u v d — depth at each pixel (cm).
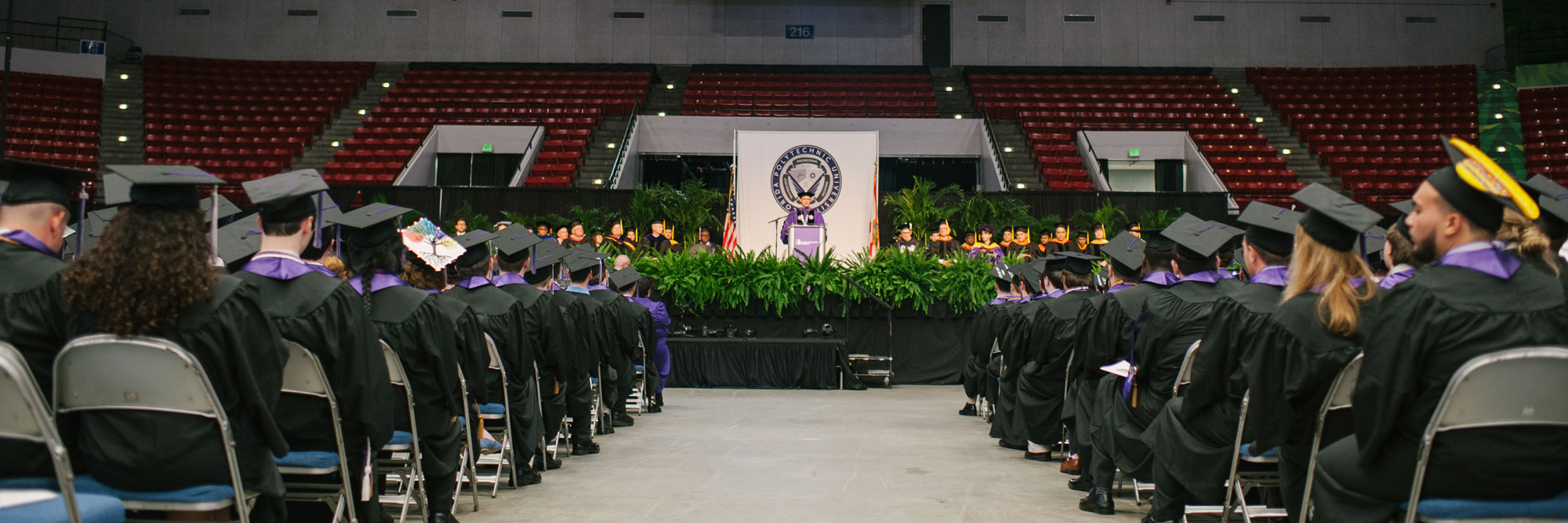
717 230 1717
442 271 420
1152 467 395
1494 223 217
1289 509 295
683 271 1116
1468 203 216
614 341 681
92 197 827
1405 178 2080
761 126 2205
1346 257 281
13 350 190
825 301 1127
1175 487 356
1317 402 282
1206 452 331
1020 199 1697
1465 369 201
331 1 2588
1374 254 477
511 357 466
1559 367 197
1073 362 471
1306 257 285
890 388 1091
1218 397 318
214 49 2528
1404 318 218
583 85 2458
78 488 229
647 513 426
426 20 2594
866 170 1797
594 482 504
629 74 2514
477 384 401
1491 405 204
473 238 468
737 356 1088
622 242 1427
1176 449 344
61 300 226
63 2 2448
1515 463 207
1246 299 298
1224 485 331
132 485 228
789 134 1811
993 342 732
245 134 2173
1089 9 2620
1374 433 224
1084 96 2434
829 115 2317
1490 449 207
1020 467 565
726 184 2280
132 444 223
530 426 488
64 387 221
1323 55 2581
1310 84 2489
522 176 1952
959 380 1127
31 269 228
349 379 287
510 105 2300
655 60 2608
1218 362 305
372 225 354
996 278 769
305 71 2472
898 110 2358
